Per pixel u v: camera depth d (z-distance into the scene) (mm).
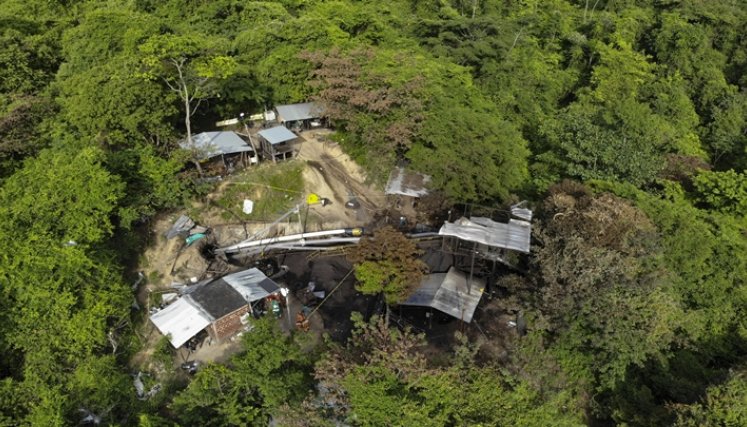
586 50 81188
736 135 70875
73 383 28438
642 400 30047
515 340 31422
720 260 37969
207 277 39875
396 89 47062
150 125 43281
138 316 35938
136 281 37844
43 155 40250
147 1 64375
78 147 41000
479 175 43750
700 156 62656
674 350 34500
